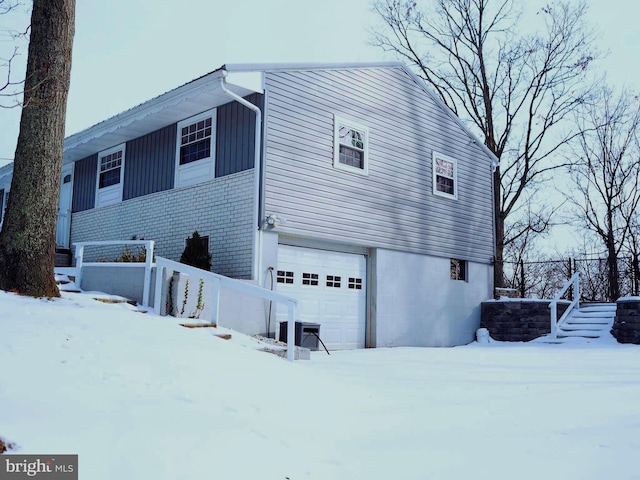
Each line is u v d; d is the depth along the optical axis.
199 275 8.43
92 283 9.59
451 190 16.02
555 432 4.14
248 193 11.11
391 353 10.73
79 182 16.08
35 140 7.13
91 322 5.82
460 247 15.98
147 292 8.79
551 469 3.27
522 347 13.18
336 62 12.66
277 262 11.38
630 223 26.41
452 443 3.79
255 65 11.01
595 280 22.92
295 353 8.38
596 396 5.60
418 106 15.12
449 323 15.29
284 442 3.58
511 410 4.91
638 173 26.30
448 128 16.09
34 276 6.98
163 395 4.15
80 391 3.87
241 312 10.20
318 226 12.00
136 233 13.67
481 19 23.83
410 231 14.38
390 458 3.43
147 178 13.63
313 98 12.23
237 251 11.14
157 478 2.83
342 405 4.82
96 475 2.75
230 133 11.70
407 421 4.43
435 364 8.55
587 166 27.27
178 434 3.41
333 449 3.58
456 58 24.92
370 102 13.66
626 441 3.89
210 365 5.20
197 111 12.33
